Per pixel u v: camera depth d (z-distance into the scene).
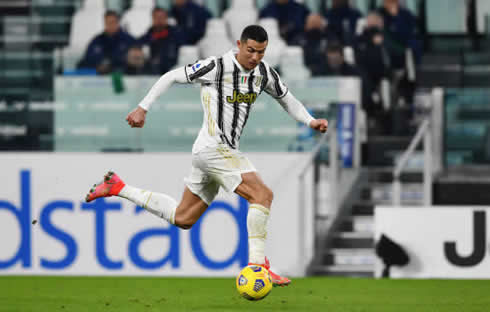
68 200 28.16
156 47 40.22
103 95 36.88
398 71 39.25
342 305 17.98
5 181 28.28
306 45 39.19
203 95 15.85
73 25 41.41
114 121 36.78
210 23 41.16
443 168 36.81
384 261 25.95
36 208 28.23
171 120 35.91
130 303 18.58
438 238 25.69
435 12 42.16
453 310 17.09
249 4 41.53
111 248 27.92
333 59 37.78
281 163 28.59
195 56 40.41
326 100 35.47
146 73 39.72
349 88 35.53
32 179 28.25
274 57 38.31
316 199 31.94
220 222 27.59
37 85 39.66
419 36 42.09
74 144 36.84
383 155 36.78
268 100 34.47
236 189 15.70
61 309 17.31
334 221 31.78
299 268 27.72
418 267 25.75
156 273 27.72
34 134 37.09
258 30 15.15
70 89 37.19
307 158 28.55
